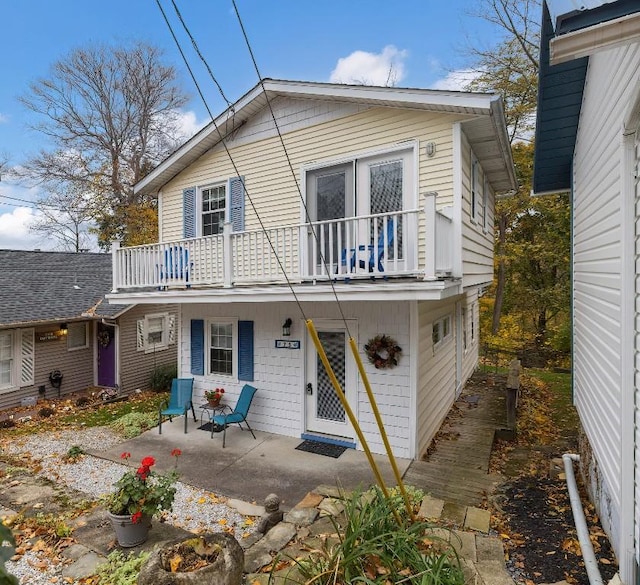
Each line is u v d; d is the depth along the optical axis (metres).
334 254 7.17
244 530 4.66
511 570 3.54
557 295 17.69
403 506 3.97
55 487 5.81
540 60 5.11
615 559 3.67
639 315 3.12
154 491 4.23
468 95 5.87
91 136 22.95
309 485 5.70
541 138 6.59
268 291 6.55
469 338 12.60
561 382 12.37
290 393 7.66
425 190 6.49
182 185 9.29
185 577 2.60
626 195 3.31
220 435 7.74
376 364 6.66
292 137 7.71
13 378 10.75
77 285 13.73
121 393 12.40
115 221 22.39
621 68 3.49
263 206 8.08
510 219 18.62
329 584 2.74
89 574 3.77
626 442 3.29
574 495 4.60
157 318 13.96
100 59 22.45
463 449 6.91
